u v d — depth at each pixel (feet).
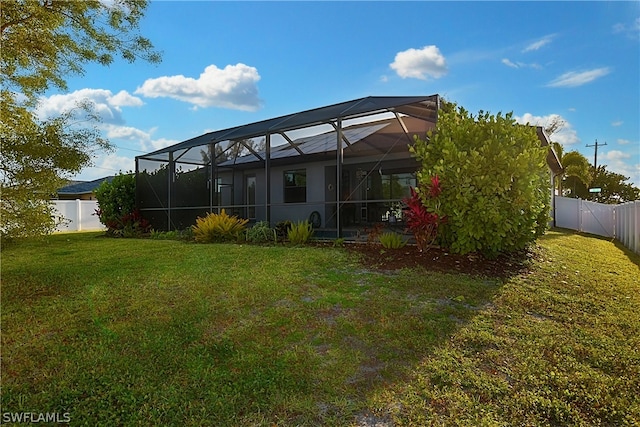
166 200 44.11
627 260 29.22
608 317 14.21
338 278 18.07
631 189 115.96
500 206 20.26
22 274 20.07
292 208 47.75
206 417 8.28
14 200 18.45
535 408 8.70
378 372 10.03
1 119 18.20
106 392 9.18
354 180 39.68
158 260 23.67
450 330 12.41
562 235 43.01
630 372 10.35
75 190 100.22
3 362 10.55
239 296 15.48
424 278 17.78
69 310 14.37
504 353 11.16
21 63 21.49
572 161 97.14
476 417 8.30
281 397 8.93
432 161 23.17
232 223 33.50
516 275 19.24
